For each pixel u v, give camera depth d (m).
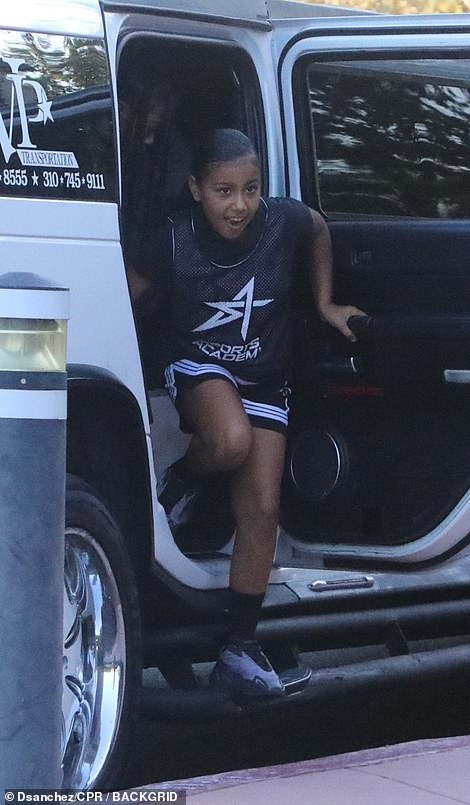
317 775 4.58
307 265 5.30
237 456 4.93
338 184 5.64
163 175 5.55
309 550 5.45
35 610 3.26
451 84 5.50
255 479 5.01
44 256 4.42
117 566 4.63
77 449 4.63
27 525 3.24
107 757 4.58
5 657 3.26
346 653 6.07
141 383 4.70
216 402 4.95
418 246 5.24
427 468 5.27
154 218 5.53
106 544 4.60
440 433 5.24
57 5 4.57
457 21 5.22
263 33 5.50
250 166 4.88
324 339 5.41
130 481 4.79
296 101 5.53
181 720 4.97
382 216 5.73
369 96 5.66
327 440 5.44
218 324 5.00
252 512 5.00
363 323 5.27
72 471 4.62
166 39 5.13
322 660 5.94
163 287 4.98
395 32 5.30
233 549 5.05
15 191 4.37
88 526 4.55
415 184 5.69
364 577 5.57
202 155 4.93
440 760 4.77
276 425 5.07
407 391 5.25
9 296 3.21
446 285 5.19
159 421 5.29
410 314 5.25
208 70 5.45
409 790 4.43
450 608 5.83
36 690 3.27
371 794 4.38
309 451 5.46
